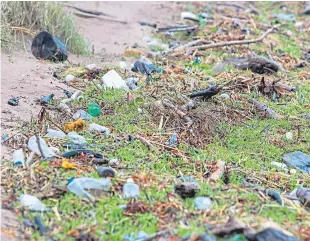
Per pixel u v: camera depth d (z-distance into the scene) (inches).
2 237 252.4
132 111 406.6
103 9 722.2
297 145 382.9
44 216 270.7
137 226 266.8
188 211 278.4
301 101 465.4
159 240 255.4
